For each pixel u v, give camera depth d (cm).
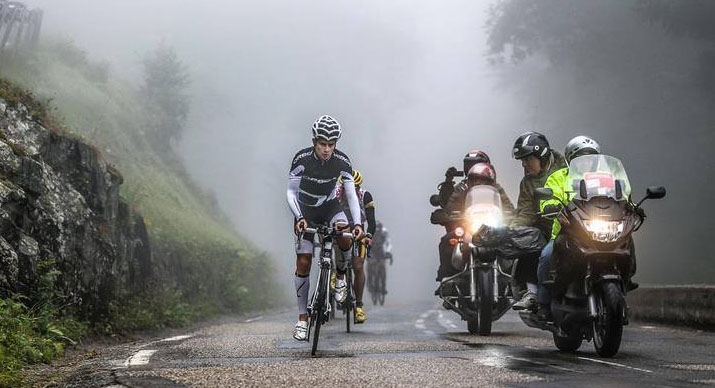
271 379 515
